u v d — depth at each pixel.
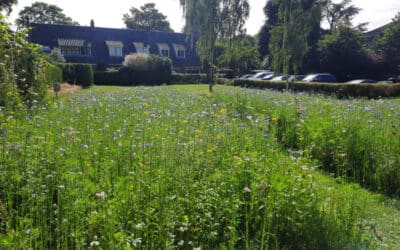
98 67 39.12
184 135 5.61
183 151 4.52
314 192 3.69
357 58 37.81
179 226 3.23
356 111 8.73
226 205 3.40
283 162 4.24
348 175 6.05
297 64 23.44
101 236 3.01
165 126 6.75
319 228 3.49
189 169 3.99
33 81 9.67
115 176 4.07
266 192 3.58
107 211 3.06
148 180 3.67
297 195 3.56
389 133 6.36
